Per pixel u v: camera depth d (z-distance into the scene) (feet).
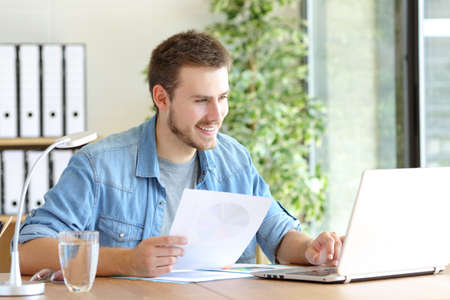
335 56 11.43
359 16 10.46
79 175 5.33
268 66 11.53
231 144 6.21
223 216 4.51
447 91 8.25
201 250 4.61
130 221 5.46
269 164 11.89
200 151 5.75
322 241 5.04
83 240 3.91
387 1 9.57
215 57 5.19
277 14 12.53
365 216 4.11
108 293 3.92
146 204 5.52
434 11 8.57
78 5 11.84
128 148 5.57
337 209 11.43
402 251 4.35
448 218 4.49
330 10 11.62
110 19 11.93
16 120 10.23
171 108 5.32
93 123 11.89
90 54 11.87
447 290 3.96
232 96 10.78
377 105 9.91
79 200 5.24
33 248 4.74
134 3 12.00
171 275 4.58
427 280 4.33
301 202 11.19
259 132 10.73
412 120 9.00
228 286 4.14
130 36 12.00
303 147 11.50
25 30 11.68
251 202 4.56
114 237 5.44
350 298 3.73
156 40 12.07
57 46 10.26
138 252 4.32
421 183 4.32
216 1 11.41
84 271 3.91
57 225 5.07
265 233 5.76
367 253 4.20
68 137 4.44
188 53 5.18
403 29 9.11
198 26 12.17
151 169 5.50
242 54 11.59
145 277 4.44
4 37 11.62
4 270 6.03
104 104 11.93
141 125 5.81
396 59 9.34
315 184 10.90
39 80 10.24
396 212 4.24
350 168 10.85
